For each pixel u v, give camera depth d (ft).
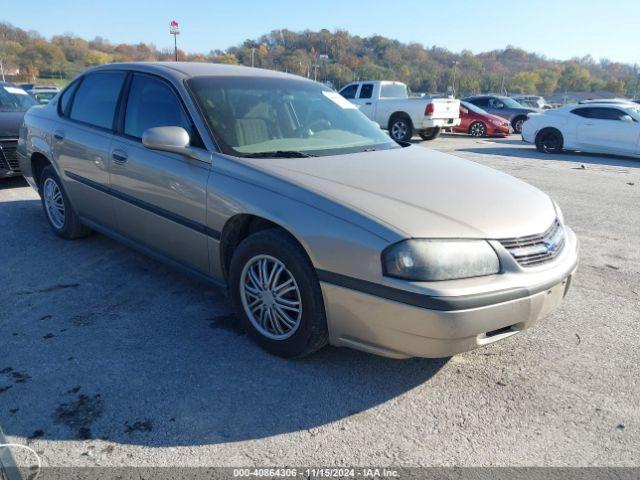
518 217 8.98
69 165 14.42
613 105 41.83
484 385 9.27
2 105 25.14
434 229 8.14
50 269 13.88
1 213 19.15
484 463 7.42
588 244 17.76
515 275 8.34
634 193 26.66
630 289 13.82
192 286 12.99
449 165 11.38
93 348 10.03
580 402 8.85
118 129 12.86
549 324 11.66
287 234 9.25
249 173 9.82
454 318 7.80
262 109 11.92
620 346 10.73
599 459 7.55
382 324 8.21
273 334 9.87
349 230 8.32
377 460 7.41
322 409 8.48
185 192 10.71
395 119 53.01
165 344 10.27
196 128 10.89
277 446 7.62
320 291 8.86
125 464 7.17
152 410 8.29
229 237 10.34
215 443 7.63
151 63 13.09
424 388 9.12
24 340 10.26
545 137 45.01
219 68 13.07
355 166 10.36
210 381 9.10
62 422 7.95
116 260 14.58
